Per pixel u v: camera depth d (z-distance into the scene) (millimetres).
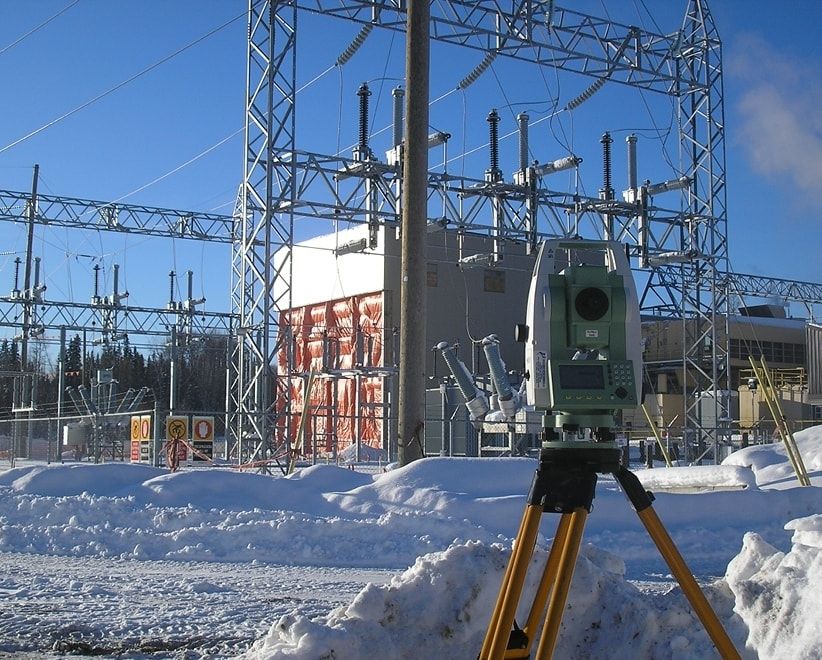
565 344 4055
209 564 10938
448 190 30531
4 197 42250
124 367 82062
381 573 10367
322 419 40500
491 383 31078
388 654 4969
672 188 30641
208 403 84125
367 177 27609
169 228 45219
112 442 33250
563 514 3797
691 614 5270
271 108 22500
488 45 24953
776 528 12945
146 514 12656
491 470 14102
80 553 11617
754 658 4621
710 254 29453
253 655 5070
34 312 49688
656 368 44844
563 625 5297
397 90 28922
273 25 22656
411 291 15336
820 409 41188
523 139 31969
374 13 23250
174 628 6930
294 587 9188
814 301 65438
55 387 75438
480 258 32094
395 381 35625
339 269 41906
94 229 43938
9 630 6805
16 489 14156
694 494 13484
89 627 6914
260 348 22750
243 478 14000
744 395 42500
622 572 6090
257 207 23109
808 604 4195
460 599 5176
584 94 28328
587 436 4020
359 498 13531
